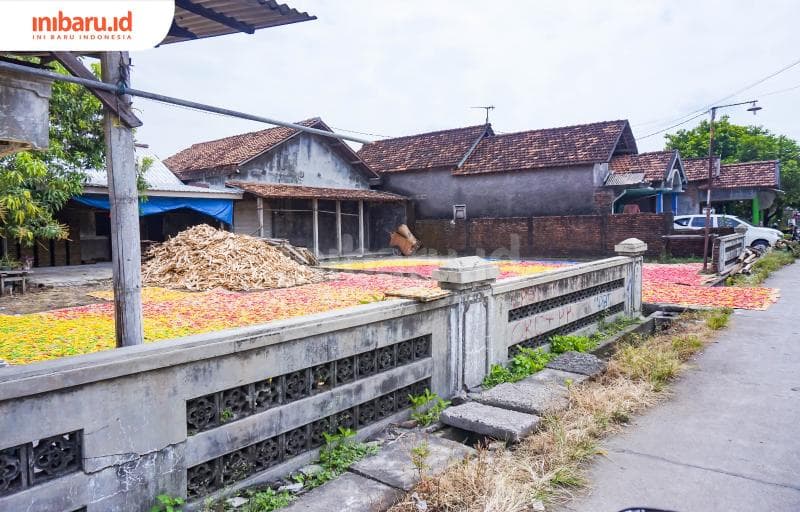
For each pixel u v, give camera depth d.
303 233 21.72
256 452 3.04
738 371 5.25
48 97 3.28
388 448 3.53
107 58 3.40
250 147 20.77
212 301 9.48
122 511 2.42
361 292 10.82
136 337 3.60
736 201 28.66
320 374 3.41
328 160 23.20
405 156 25.83
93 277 12.71
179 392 2.62
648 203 23.50
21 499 2.11
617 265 7.67
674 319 8.09
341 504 2.80
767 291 10.38
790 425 3.89
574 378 4.85
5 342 6.06
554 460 3.25
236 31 4.54
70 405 2.24
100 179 15.31
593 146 20.81
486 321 4.92
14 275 10.84
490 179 22.64
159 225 19.70
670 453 3.46
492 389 4.56
